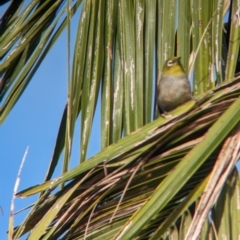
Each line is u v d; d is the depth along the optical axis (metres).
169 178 7.29
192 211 8.70
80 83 9.60
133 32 9.84
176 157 8.28
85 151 9.13
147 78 9.60
